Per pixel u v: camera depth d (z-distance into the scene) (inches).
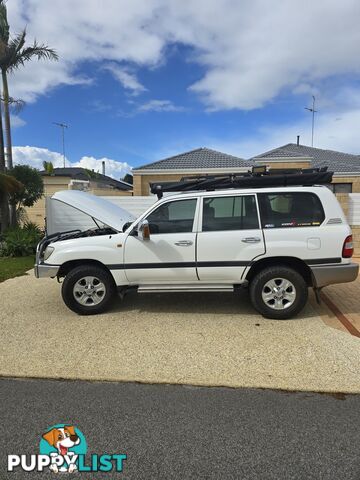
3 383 130.5
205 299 228.2
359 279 271.4
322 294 232.5
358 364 138.4
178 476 85.8
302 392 120.8
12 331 179.5
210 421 106.3
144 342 162.4
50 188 1047.0
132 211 405.7
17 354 152.8
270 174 218.7
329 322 183.3
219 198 189.6
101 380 131.0
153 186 240.8
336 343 157.5
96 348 157.2
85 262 202.7
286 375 131.2
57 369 139.3
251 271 191.3
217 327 179.2
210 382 127.7
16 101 583.5
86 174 1227.2
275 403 114.9
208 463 89.7
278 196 187.3
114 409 113.4
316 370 134.3
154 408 113.5
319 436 99.0
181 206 192.2
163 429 103.1
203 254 188.4
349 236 182.5
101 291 200.2
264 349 152.8
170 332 173.8
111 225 204.5
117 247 193.9
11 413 112.3
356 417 107.2
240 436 99.4
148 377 131.9
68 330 179.2
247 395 119.8
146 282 196.5
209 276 190.5
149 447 96.0
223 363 141.3
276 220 185.6
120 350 154.7
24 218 565.0
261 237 184.4
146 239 188.7
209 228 189.3
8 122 567.5
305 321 185.3
